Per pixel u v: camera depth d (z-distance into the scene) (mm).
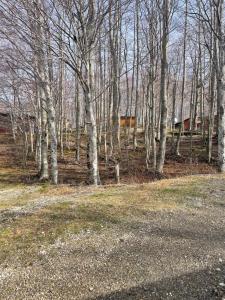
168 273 5008
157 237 6383
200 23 24781
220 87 14164
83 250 5859
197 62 28891
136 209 8062
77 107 23562
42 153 17453
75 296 4480
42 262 5480
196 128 33688
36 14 12281
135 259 5480
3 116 34750
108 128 24906
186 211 8047
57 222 7188
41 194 12062
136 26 24875
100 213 7711
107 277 4938
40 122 19266
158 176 16906
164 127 17000
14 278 5016
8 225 7168
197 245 6008
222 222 7305
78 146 23641
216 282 4727
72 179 17250
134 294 4473
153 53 21250
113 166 20453
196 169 18922
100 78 24547
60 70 24203
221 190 10094
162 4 18078
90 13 12180
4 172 20469
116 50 21656
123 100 45688
